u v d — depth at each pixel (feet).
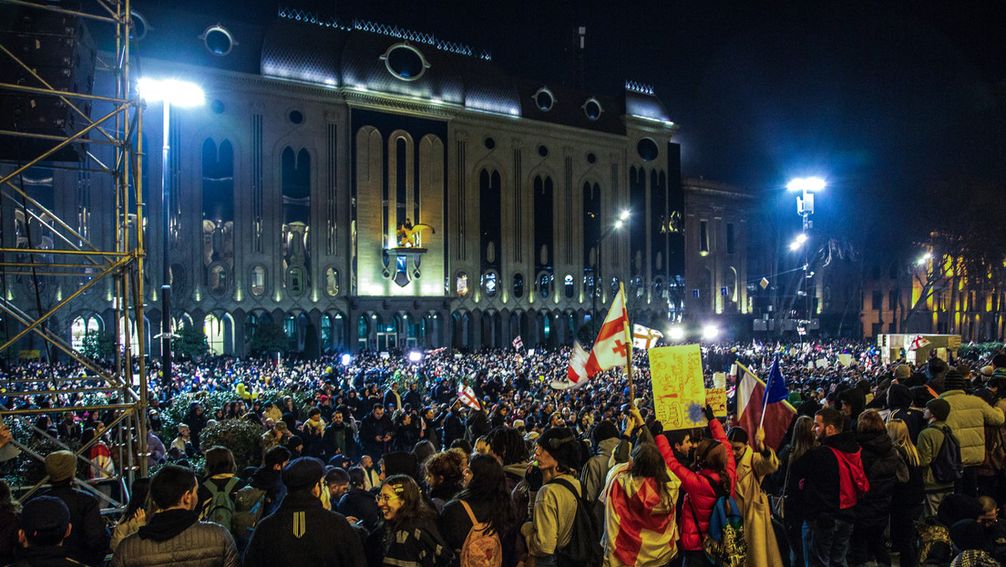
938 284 288.71
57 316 144.46
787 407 29.53
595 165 227.81
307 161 181.16
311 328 169.17
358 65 185.88
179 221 162.40
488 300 206.28
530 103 218.38
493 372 104.01
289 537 16.15
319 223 181.47
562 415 53.78
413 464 22.47
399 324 190.80
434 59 199.21
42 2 36.06
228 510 22.36
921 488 25.13
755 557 20.83
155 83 87.35
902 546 25.23
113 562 15.96
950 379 30.55
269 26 180.45
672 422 26.53
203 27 171.01
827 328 274.36
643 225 234.79
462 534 17.44
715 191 260.01
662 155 240.73
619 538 19.29
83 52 38.96
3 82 34.73
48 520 16.39
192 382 94.22
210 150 168.25
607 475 20.77
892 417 29.32
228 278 168.76
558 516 18.74
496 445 23.38
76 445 41.55
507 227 210.59
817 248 268.82
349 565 16.56
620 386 75.00
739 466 21.54
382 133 189.67
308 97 180.96
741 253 266.77
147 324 157.17
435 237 196.54
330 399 71.41
